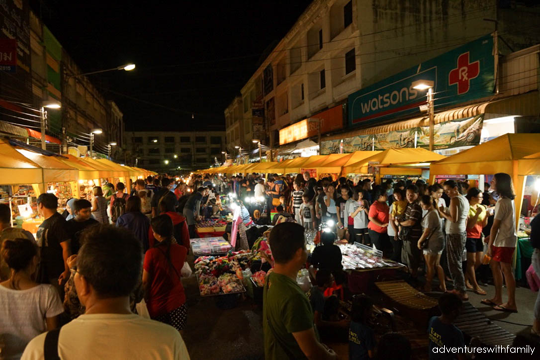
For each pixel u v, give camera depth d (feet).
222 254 22.61
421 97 41.01
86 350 3.49
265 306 6.26
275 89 104.83
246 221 25.36
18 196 29.86
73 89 87.56
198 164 266.16
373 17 56.75
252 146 137.69
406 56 57.77
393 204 20.68
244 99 151.43
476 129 30.09
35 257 7.82
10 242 7.52
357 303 10.24
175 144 264.72
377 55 57.06
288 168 43.83
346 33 60.85
